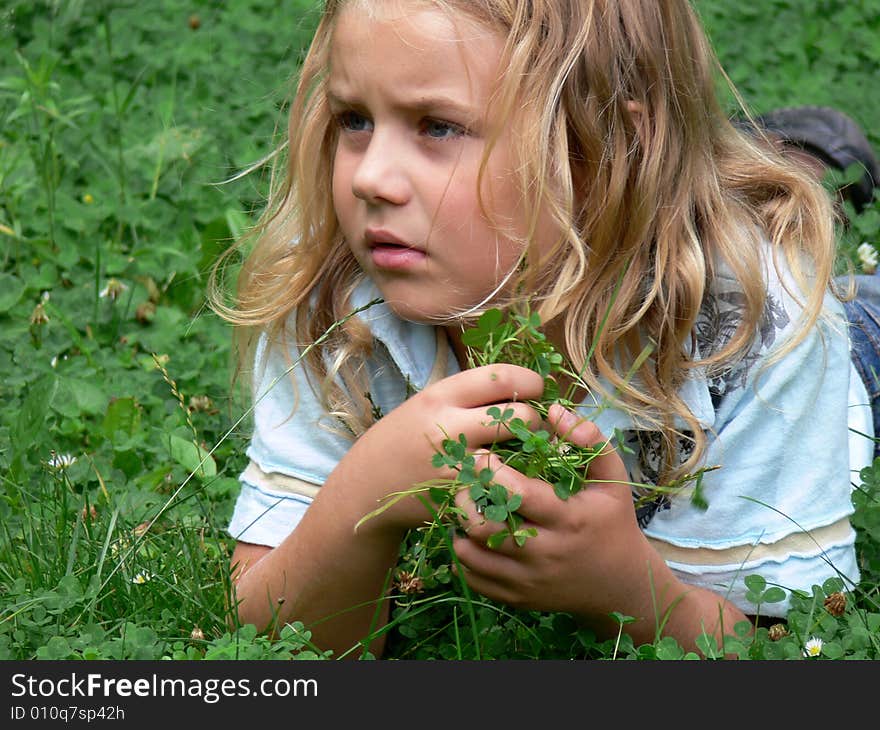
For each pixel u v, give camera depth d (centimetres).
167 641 308
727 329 319
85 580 328
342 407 339
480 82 286
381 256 294
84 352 470
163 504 383
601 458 279
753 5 771
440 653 319
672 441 316
